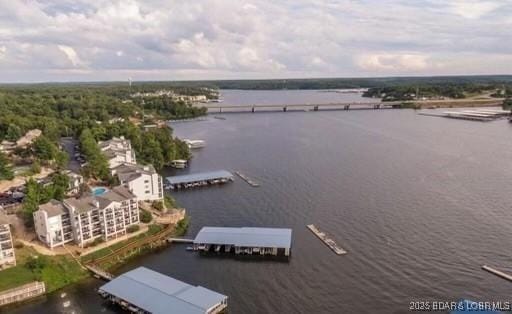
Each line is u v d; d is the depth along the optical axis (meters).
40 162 182.88
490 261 102.94
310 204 145.62
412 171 187.88
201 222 132.25
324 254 108.62
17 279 92.69
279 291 92.44
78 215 106.88
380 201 147.12
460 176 178.38
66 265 100.44
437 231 120.75
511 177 175.62
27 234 112.00
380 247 111.50
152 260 108.12
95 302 89.81
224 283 96.19
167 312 81.00
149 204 139.38
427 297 88.88
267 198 153.62
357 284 94.38
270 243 110.38
